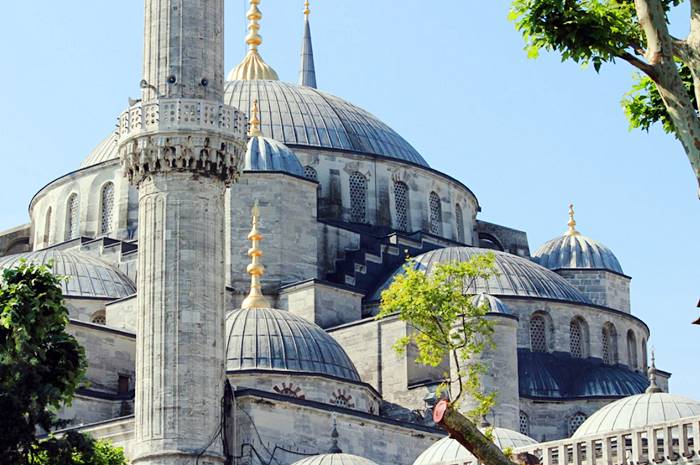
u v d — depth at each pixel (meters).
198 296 70.81
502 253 105.25
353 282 101.44
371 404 88.94
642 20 34.75
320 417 82.06
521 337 99.06
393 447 85.00
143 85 72.75
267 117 111.44
